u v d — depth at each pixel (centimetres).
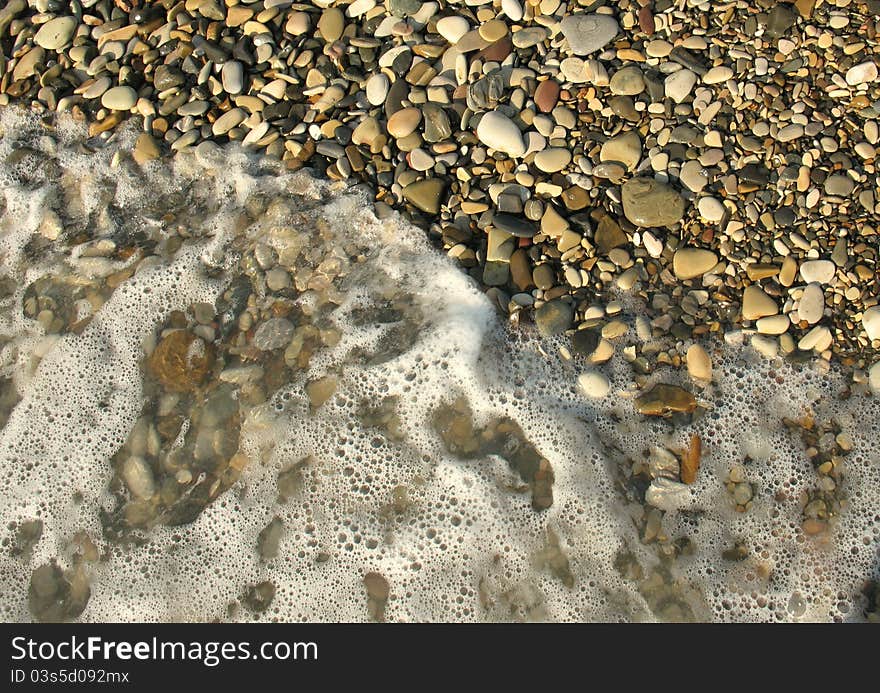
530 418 103
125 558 102
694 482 102
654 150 106
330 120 108
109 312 107
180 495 103
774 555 100
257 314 106
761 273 103
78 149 111
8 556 103
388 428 103
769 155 105
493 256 105
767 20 107
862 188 105
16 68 112
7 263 109
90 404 105
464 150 107
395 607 100
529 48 108
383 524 102
